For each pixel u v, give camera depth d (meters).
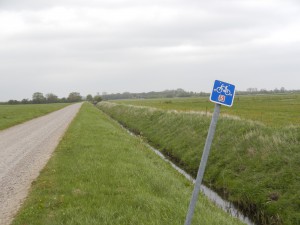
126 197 8.75
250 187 11.88
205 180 14.66
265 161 12.94
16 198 9.29
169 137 23.80
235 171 13.78
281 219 9.74
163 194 9.39
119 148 16.61
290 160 11.98
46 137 23.34
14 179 11.52
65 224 6.96
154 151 21.12
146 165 13.05
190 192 10.34
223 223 7.55
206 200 10.17
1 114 51.69
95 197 8.73
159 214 7.48
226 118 20.89
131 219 7.17
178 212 7.68
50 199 8.61
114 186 9.80
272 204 10.46
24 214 7.70
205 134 19.59
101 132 23.75
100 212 7.49
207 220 7.38
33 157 15.55
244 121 18.92
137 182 10.19
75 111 65.69
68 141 19.62
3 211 8.27
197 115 25.47
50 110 75.19
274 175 11.76
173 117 28.22
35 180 10.95
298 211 9.62
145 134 29.11
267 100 75.12
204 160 5.25
